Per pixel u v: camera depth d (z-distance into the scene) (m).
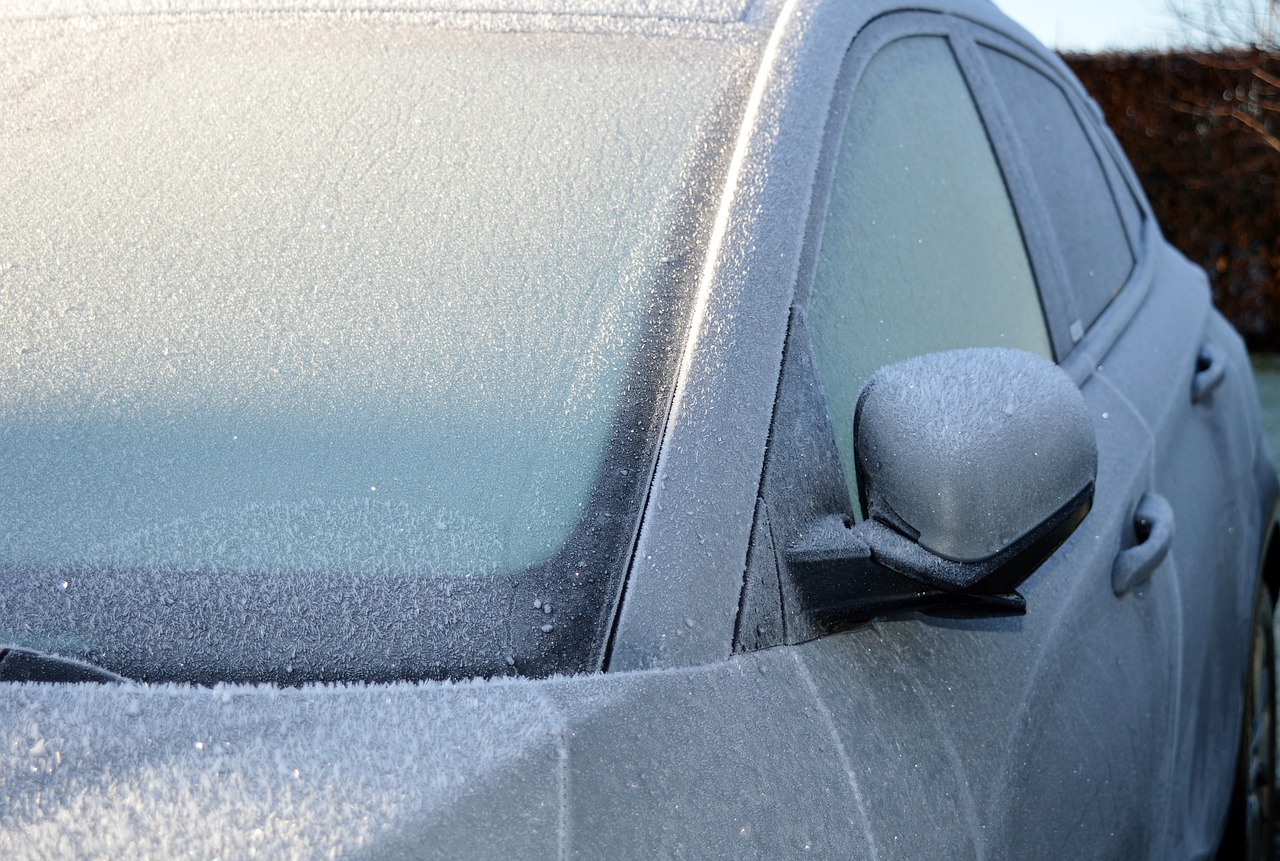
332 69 1.46
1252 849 2.56
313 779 0.85
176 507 1.10
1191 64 9.80
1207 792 2.13
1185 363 2.35
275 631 1.02
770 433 1.17
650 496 1.09
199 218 1.32
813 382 1.24
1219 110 9.73
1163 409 2.11
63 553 1.08
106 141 1.42
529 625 1.03
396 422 1.15
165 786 0.85
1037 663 1.40
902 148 1.65
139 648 1.02
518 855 0.84
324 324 1.21
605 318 1.20
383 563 1.06
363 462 1.12
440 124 1.37
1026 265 1.96
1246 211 9.88
